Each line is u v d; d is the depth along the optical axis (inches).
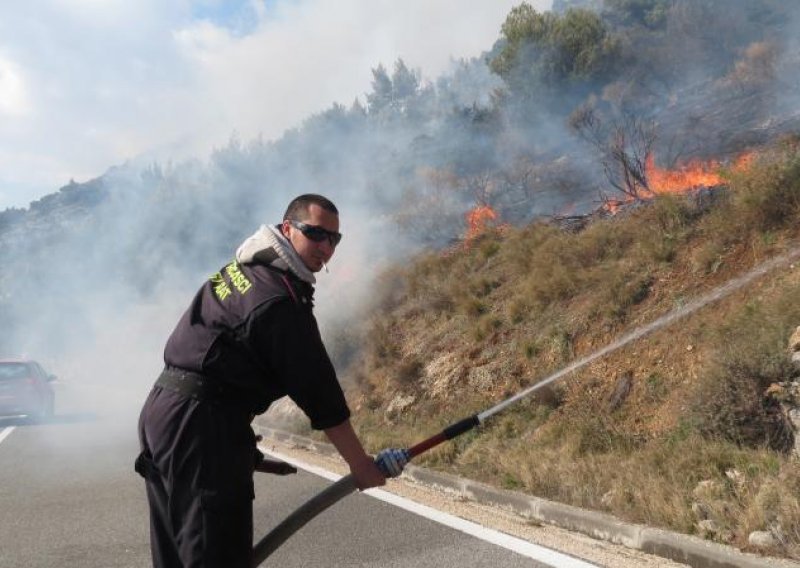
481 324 435.2
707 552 186.4
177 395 111.9
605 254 424.8
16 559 226.4
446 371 425.1
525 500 256.4
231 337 111.0
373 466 116.6
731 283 319.0
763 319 277.0
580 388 336.2
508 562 199.0
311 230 115.6
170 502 110.7
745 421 250.7
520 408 349.1
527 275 461.7
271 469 135.7
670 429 279.6
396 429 409.4
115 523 265.1
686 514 208.2
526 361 383.2
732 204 362.6
